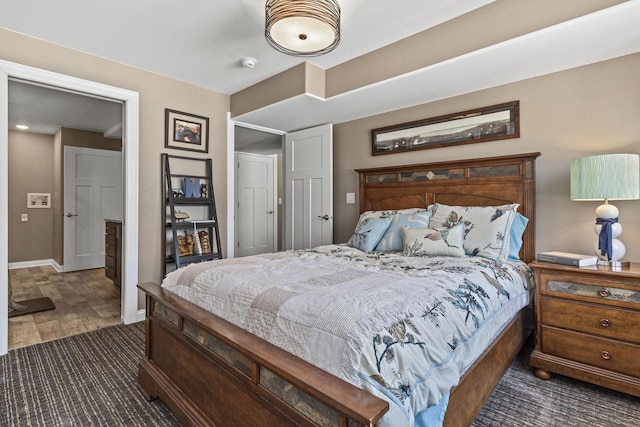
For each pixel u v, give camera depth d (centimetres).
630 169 184
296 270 175
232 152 369
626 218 212
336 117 354
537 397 179
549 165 241
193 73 311
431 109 302
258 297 136
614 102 216
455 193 282
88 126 512
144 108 304
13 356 231
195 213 350
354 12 212
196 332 149
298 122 375
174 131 325
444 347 115
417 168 305
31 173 557
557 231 238
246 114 346
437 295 134
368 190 342
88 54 271
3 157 233
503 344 178
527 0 192
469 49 213
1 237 231
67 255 520
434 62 229
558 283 194
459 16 218
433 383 105
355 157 362
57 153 544
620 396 180
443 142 293
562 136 235
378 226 276
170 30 236
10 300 323
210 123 352
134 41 252
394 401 89
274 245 631
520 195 248
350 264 195
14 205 543
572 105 231
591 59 219
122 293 300
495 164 260
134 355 233
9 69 234
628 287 172
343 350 98
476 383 141
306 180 390
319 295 126
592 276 182
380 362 95
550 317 197
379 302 117
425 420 104
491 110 266
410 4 204
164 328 173
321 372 97
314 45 207
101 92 277
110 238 427
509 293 184
